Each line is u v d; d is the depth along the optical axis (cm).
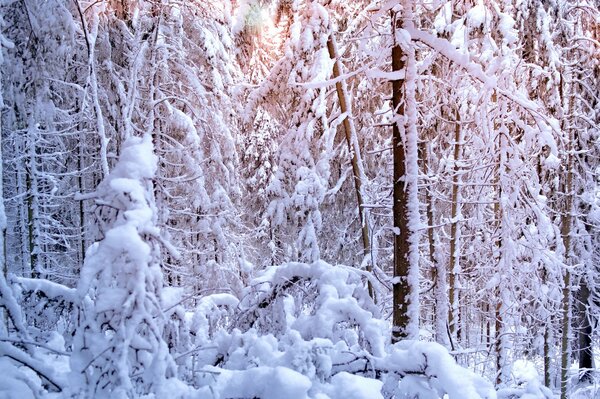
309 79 1117
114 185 368
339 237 1503
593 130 1414
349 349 547
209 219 1286
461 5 915
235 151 1348
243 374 423
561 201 1399
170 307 394
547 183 1305
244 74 1638
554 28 1184
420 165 1225
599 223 1538
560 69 1218
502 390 541
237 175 1398
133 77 1080
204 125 1277
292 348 469
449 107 1104
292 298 717
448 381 456
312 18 1093
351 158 1138
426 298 1277
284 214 1386
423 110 1125
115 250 364
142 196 381
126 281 370
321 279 669
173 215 1255
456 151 1190
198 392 384
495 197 1130
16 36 937
